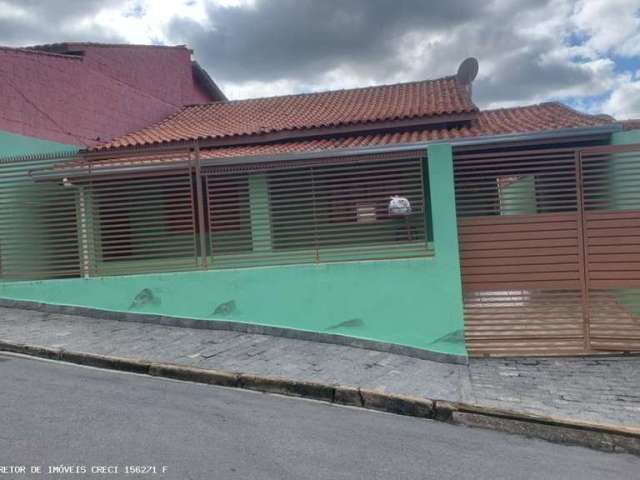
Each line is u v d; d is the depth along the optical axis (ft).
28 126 32.14
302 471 12.35
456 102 36.99
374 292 23.03
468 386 19.03
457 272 22.22
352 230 23.97
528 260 22.43
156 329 24.27
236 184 25.13
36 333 22.98
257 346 22.41
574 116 32.91
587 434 15.53
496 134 28.71
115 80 41.98
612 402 17.56
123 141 38.22
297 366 20.27
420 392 18.16
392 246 23.41
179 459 12.48
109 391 17.22
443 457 13.80
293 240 24.43
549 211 22.72
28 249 26.89
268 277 24.09
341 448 13.92
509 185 22.58
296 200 24.14
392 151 28.45
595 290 22.12
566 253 22.20
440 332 22.31
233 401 17.20
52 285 26.27
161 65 49.34
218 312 24.62
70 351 20.72
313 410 16.94
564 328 22.33
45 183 26.66
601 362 21.62
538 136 28.12
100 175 26.08
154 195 25.43
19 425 13.88
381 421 16.38
